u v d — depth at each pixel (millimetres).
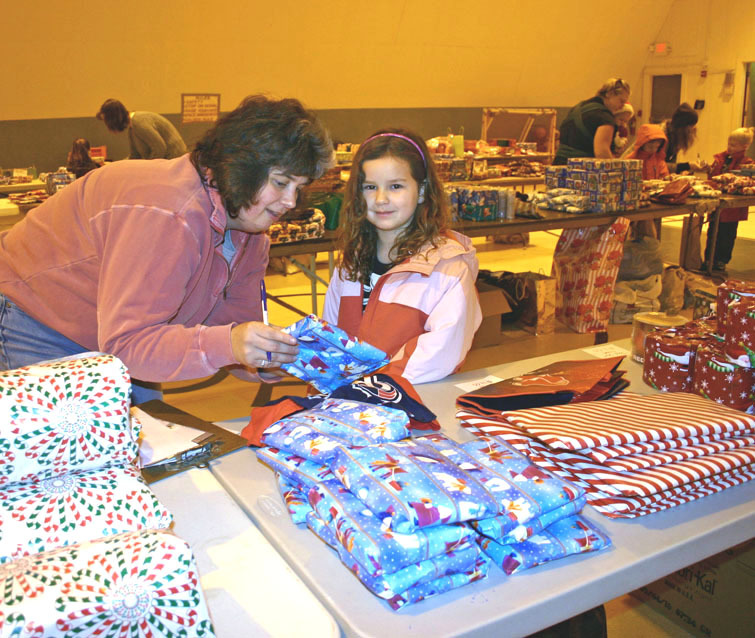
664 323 1779
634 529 1098
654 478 1129
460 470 1061
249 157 1272
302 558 1021
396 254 2023
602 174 4617
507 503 1010
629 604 2162
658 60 14094
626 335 4773
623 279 5195
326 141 1337
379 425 1201
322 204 4148
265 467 1303
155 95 9453
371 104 11484
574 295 4859
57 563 763
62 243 1490
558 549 1006
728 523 1118
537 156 10883
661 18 13727
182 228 1302
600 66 13688
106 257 1329
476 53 11891
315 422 1234
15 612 706
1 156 8812
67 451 941
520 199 5055
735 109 13086
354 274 2125
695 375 1554
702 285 5152
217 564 996
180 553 780
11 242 1619
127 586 748
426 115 12109
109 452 970
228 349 1253
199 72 9617
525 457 1188
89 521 915
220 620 877
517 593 940
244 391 3871
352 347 1298
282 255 3688
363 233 2096
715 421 1269
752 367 1438
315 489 1072
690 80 13641
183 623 765
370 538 918
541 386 1499
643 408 1369
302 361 1381
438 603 920
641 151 6082
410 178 1963
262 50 9898
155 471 1282
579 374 1561
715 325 1744
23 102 8680
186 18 9023
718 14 12969
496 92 12727
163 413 1540
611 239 4680
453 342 1789
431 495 957
